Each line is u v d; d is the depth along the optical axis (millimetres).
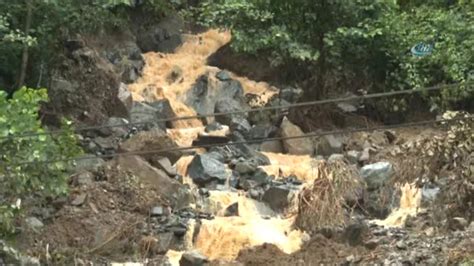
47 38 23844
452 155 19562
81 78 26125
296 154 24344
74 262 18047
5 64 24219
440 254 16672
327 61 26000
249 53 29047
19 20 22969
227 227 19547
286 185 21578
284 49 25109
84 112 25297
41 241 18344
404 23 26609
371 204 20500
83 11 25109
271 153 24438
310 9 25453
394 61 26297
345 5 25234
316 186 20281
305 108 26000
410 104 26484
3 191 16578
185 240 19422
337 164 20688
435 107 25719
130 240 19094
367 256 17422
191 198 20953
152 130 24328
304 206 19969
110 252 18844
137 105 26016
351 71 26734
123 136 24219
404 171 20672
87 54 26562
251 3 25250
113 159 21875
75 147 17641
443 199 19312
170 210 20438
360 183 20688
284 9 25469
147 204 20375
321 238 18688
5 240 16969
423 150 20625
